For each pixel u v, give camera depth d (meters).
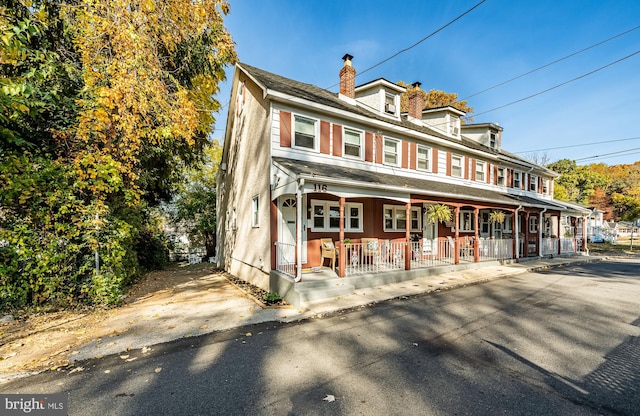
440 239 13.05
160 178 13.59
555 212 16.59
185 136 7.92
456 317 5.71
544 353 4.05
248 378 3.44
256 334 4.94
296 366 3.73
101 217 6.71
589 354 4.00
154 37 7.33
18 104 5.01
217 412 2.78
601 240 29.14
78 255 6.59
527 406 2.81
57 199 6.10
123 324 5.46
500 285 8.76
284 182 7.81
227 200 14.61
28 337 4.78
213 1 8.41
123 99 6.69
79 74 7.21
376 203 11.09
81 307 6.41
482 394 3.03
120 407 2.88
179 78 9.85
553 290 8.04
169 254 21.08
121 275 7.34
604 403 2.86
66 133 6.69
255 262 9.72
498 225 16.47
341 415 2.70
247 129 10.91
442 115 14.97
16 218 5.79
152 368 3.72
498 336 4.69
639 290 8.02
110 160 6.70
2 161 5.73
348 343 4.48
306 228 9.32
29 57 6.09
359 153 10.66
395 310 6.25
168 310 6.44
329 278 7.61
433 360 3.86
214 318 5.82
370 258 9.88
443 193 10.27
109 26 6.45
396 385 3.23
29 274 5.89
